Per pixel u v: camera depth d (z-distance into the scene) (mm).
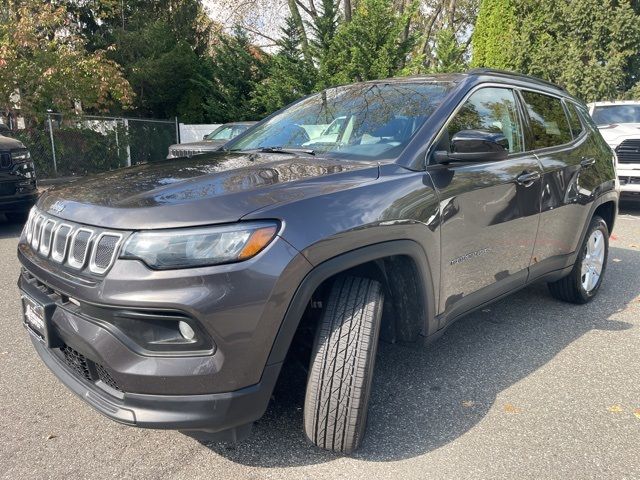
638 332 3932
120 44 19625
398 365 3357
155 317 1945
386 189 2477
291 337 2084
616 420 2756
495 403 2908
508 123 3486
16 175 6852
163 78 20422
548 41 16359
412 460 2395
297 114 3703
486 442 2545
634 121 9750
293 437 2543
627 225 8148
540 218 3562
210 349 1969
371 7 18328
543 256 3727
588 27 15852
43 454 2420
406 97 3230
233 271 1947
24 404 2852
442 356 3494
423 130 2855
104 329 2027
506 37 17016
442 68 20297
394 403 2895
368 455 2424
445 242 2744
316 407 2281
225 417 2000
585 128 4434
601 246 4605
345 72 18375
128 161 15922
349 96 3580
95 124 14789
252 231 1996
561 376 3230
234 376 1987
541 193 3543
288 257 2031
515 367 3346
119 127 15578
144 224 1985
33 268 2377
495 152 2750
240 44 22312
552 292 4531
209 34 23781
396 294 2686
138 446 2492
